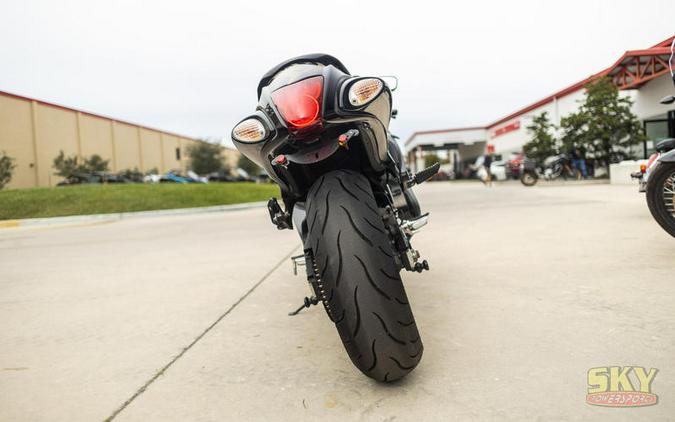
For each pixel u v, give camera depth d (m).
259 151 2.00
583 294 2.70
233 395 1.79
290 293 3.27
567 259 3.62
